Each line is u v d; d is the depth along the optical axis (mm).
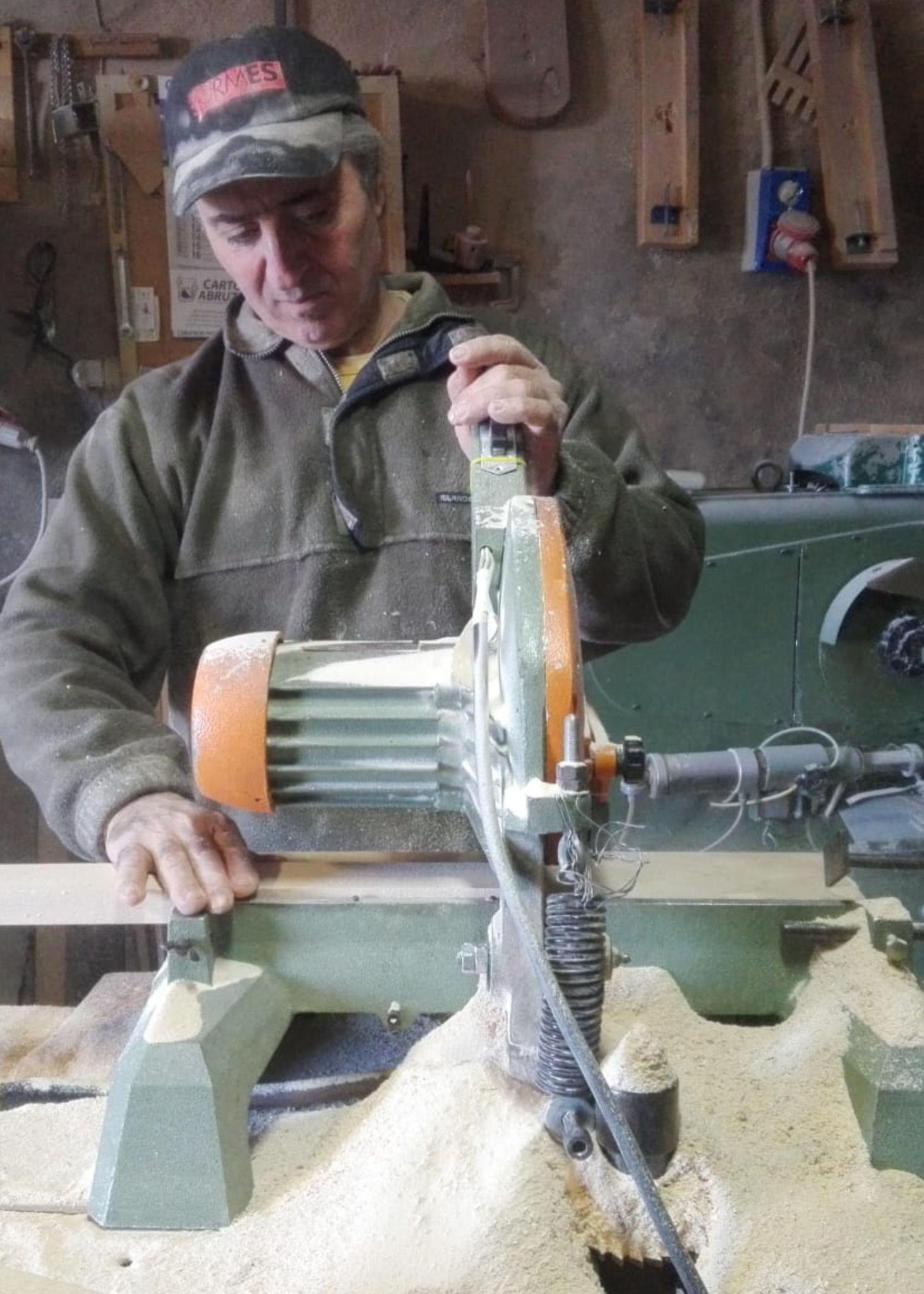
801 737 1906
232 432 1366
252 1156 777
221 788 803
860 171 2248
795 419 2373
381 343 1373
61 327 2248
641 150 2240
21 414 2252
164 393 1370
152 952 2350
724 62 2287
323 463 1340
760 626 1881
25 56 2182
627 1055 677
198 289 2221
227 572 1338
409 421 1343
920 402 2387
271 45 1208
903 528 1858
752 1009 859
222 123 1190
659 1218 565
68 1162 800
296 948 874
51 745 1062
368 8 2234
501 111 2248
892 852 1344
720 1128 715
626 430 1428
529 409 930
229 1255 667
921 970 1268
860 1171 702
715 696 1898
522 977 714
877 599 1844
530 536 707
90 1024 1078
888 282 2354
